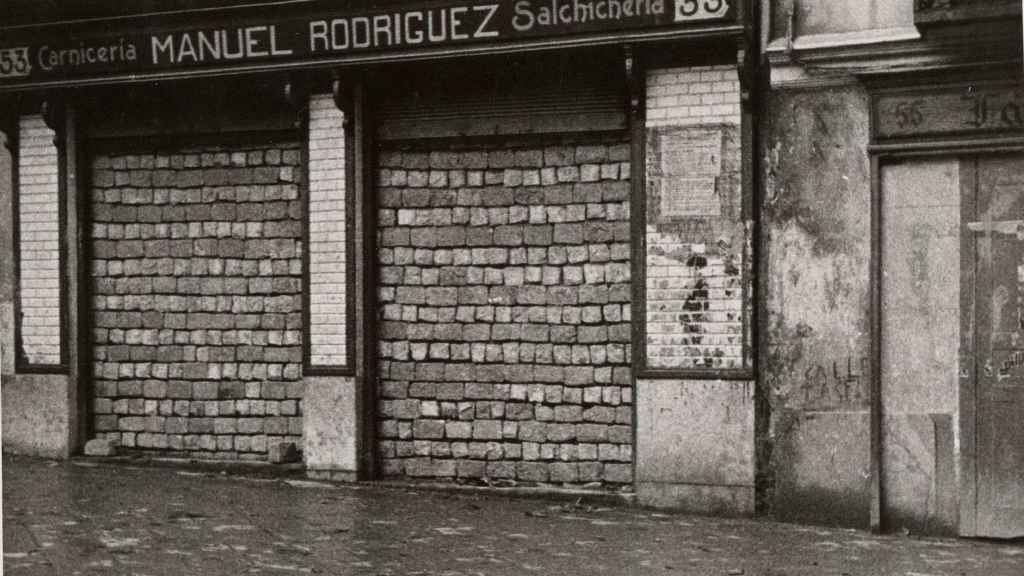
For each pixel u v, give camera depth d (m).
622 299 9.14
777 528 8.28
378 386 9.70
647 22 8.43
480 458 9.48
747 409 8.63
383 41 9.06
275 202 10.04
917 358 8.28
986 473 8.12
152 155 10.39
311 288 9.70
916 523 8.30
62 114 10.38
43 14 9.88
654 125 8.84
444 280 9.57
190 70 9.64
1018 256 8.02
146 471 9.97
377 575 6.50
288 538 7.43
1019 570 7.11
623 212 9.12
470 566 6.77
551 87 9.15
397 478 9.66
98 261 10.58
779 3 8.57
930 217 8.23
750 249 8.62
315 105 9.67
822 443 8.51
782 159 8.60
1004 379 8.09
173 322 10.37
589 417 9.23
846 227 8.45
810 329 8.55
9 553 6.75
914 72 8.09
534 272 9.36
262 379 10.11
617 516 8.54
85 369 10.55
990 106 7.97
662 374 8.81
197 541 7.24
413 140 9.55
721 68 8.67
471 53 8.88
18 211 10.60
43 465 10.12
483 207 9.47
